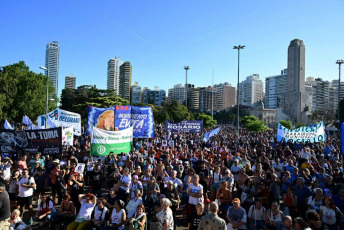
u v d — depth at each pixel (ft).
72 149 55.72
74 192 34.32
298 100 370.53
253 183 32.32
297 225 21.07
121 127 57.31
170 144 73.15
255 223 26.50
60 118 70.13
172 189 30.07
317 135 67.26
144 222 25.16
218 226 20.11
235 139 99.55
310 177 35.83
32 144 46.32
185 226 32.01
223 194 30.14
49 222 29.60
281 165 44.14
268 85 635.25
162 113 203.10
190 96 639.76
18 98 134.82
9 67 162.50
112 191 30.78
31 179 32.09
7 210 20.62
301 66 375.86
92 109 56.75
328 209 25.91
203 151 60.95
